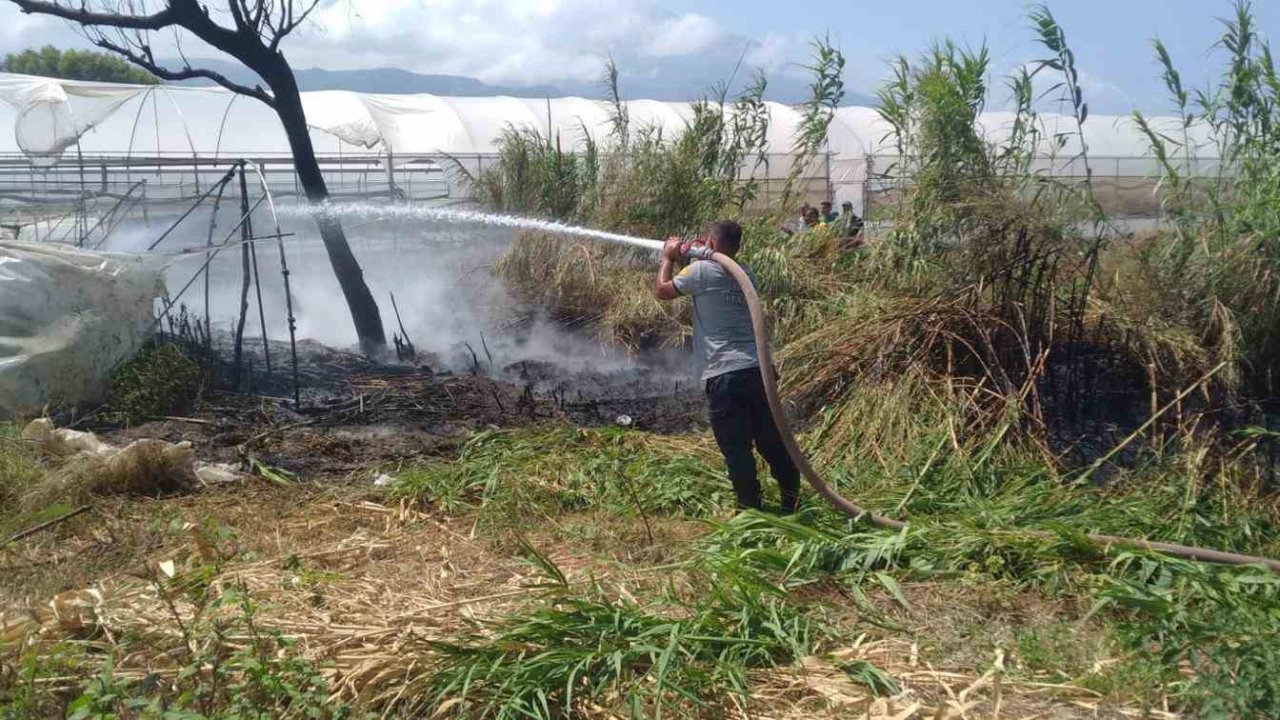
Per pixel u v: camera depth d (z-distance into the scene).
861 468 6.09
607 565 4.68
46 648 3.71
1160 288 7.06
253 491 5.77
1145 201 7.87
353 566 4.70
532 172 11.68
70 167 18.58
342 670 3.59
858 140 25.89
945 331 6.69
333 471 6.24
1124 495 5.60
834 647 3.82
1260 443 6.13
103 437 6.70
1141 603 3.91
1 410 6.58
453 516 5.41
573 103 26.06
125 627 3.87
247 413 7.38
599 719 3.38
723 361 5.22
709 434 7.02
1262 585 4.29
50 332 6.82
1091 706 3.40
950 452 6.02
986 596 4.21
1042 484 5.62
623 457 6.24
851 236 9.99
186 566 4.62
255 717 3.20
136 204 12.18
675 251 5.46
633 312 9.64
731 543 4.75
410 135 23.34
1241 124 7.43
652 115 25.11
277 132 21.59
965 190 7.62
